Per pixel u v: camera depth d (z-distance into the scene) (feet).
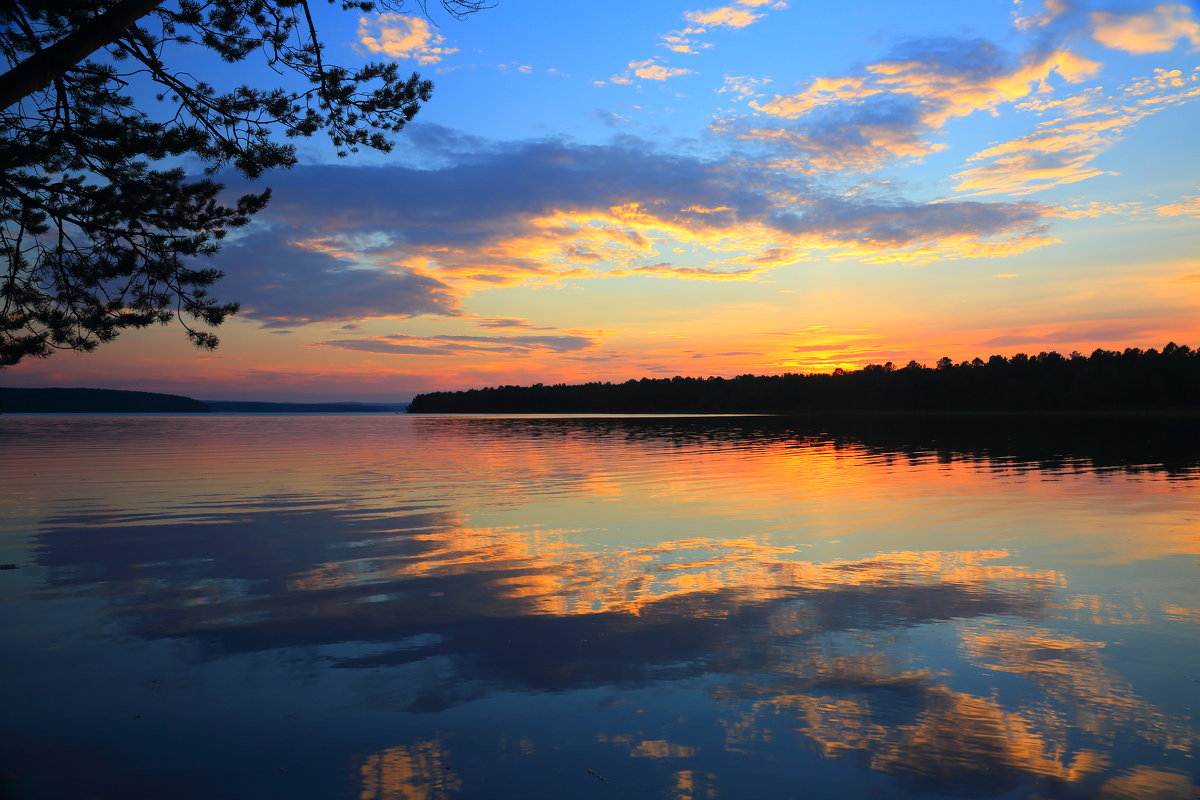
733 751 13.06
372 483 57.31
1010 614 21.06
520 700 15.37
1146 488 48.83
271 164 27.50
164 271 26.53
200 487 54.54
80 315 25.88
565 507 43.65
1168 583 24.39
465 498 48.01
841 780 12.03
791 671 16.83
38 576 26.66
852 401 401.08
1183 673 16.46
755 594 23.63
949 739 13.41
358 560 29.27
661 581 25.52
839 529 35.32
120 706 15.16
